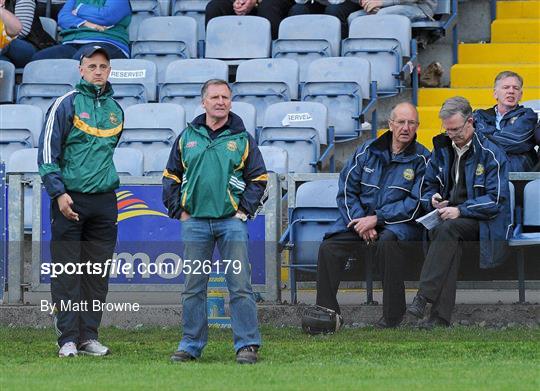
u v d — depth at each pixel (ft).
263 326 92.94
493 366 70.18
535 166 101.19
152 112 125.59
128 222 96.48
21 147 124.57
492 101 139.23
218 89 73.46
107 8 140.36
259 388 61.98
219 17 143.43
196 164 73.15
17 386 63.10
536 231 94.27
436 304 89.40
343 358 75.25
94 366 72.02
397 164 91.81
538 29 148.87
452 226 88.17
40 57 140.05
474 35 150.92
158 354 78.59
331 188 96.48
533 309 92.89
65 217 77.30
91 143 77.61
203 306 75.25
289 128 123.24
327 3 148.25
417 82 138.82
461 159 90.74
